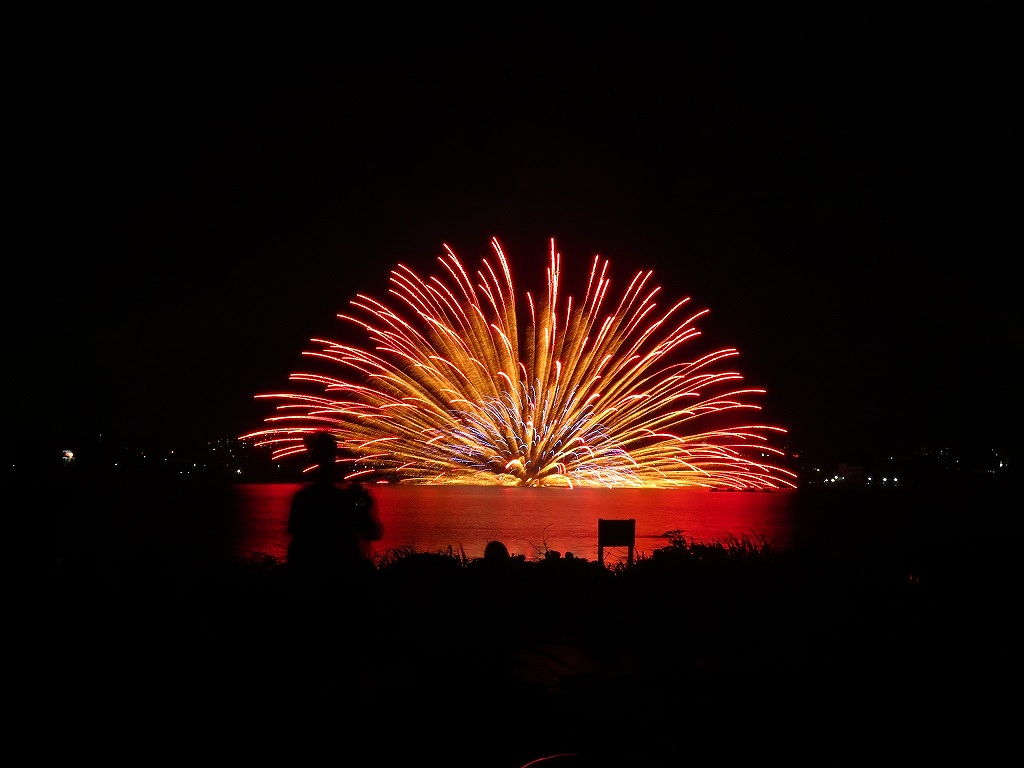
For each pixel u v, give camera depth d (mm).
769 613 10812
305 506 8016
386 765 6809
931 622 11047
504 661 9578
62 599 8391
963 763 7059
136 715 7488
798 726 7816
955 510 64938
